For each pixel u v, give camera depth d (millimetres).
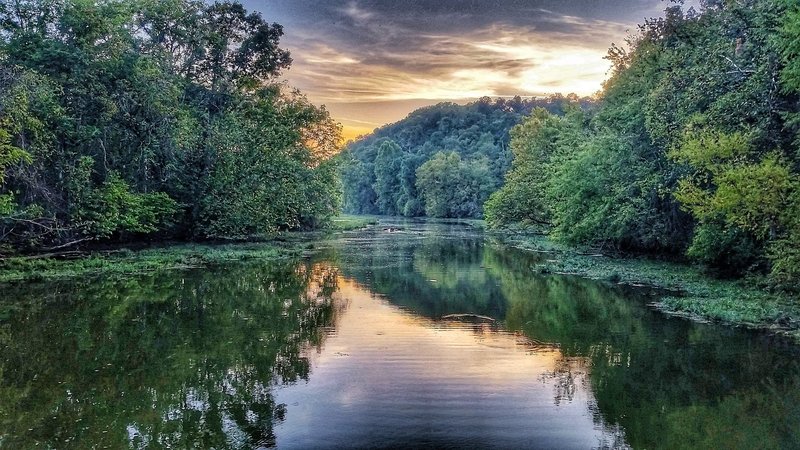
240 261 33500
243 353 14273
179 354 14180
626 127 29859
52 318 18109
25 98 26688
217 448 9078
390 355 14070
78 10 33469
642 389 11711
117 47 34594
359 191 139125
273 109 46562
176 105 37062
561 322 17469
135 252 34469
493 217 57281
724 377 12344
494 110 184750
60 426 9945
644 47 29906
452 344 15062
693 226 26781
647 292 22344
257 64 47781
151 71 34688
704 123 21609
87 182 31859
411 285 24734
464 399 11188
